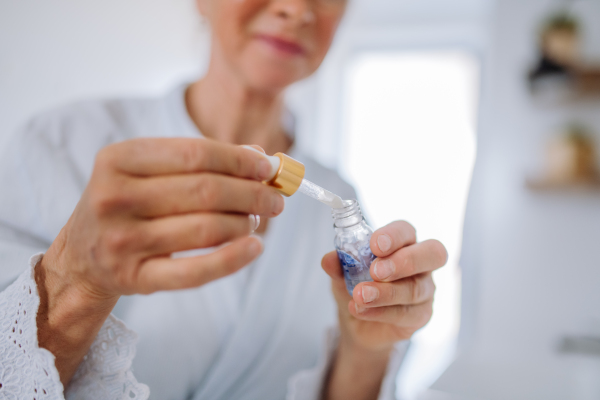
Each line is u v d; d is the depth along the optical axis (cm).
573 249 129
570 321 127
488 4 178
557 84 125
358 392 44
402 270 29
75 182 45
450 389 65
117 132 49
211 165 21
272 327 48
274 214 22
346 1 46
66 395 27
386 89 211
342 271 33
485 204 136
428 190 210
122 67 140
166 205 20
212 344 45
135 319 43
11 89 114
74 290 23
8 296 25
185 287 20
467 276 178
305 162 57
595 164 124
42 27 120
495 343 132
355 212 32
